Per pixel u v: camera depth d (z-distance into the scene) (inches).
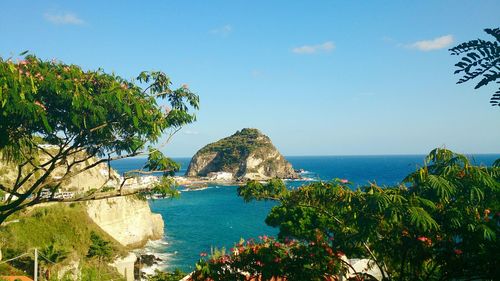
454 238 356.2
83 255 1879.9
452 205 345.7
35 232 1796.3
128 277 1871.3
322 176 7436.0
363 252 431.8
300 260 400.5
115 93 470.3
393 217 298.2
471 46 113.3
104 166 3139.8
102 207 2381.9
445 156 356.2
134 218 2532.0
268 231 2832.2
